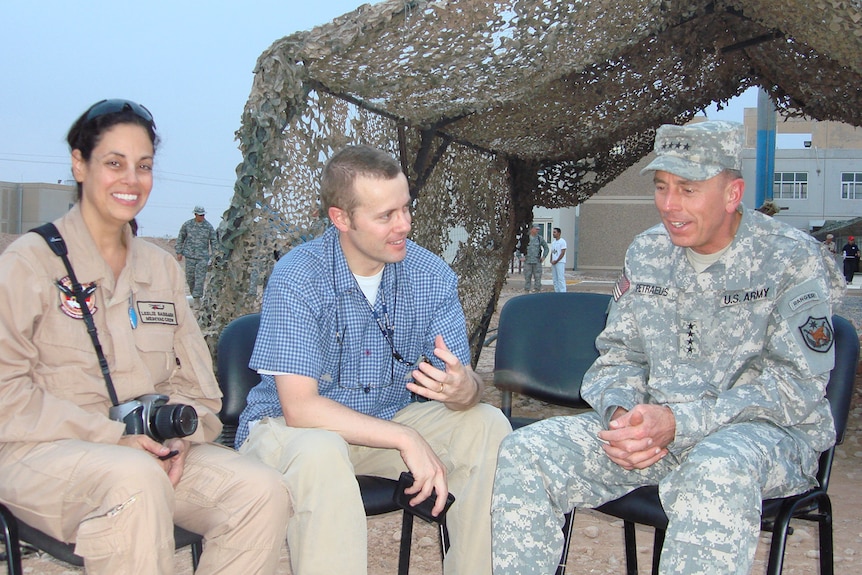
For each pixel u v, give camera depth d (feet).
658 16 16.58
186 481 7.38
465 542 8.27
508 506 7.75
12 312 6.86
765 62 19.95
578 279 91.86
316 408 7.93
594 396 8.54
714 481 6.82
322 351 8.46
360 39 12.40
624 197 108.37
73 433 6.86
